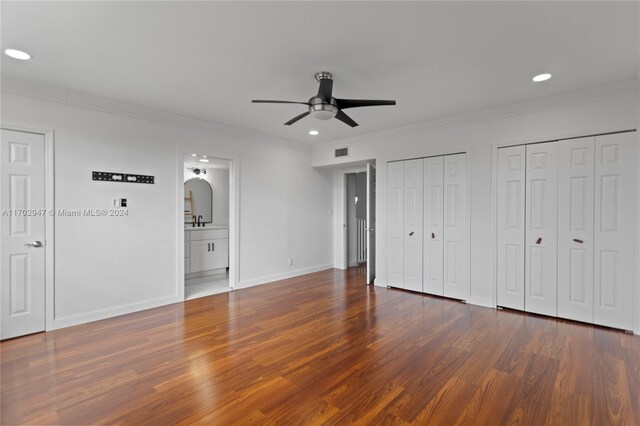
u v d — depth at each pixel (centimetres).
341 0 182
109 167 356
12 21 203
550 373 232
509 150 376
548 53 246
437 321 342
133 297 376
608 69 274
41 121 312
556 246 348
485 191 393
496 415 186
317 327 326
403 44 233
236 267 480
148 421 181
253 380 225
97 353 266
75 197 333
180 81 300
